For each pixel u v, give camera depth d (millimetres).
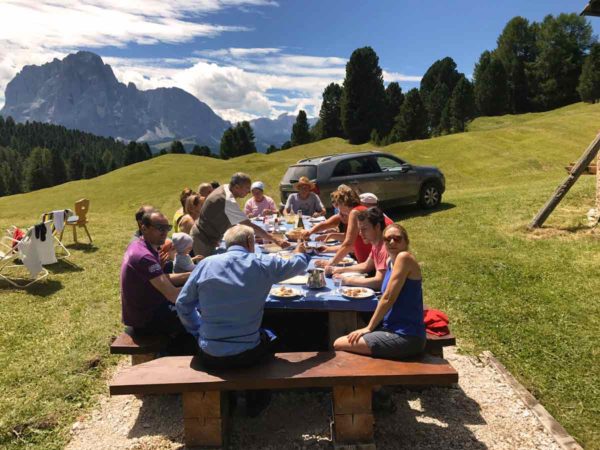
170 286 3955
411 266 3359
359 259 4910
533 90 73938
